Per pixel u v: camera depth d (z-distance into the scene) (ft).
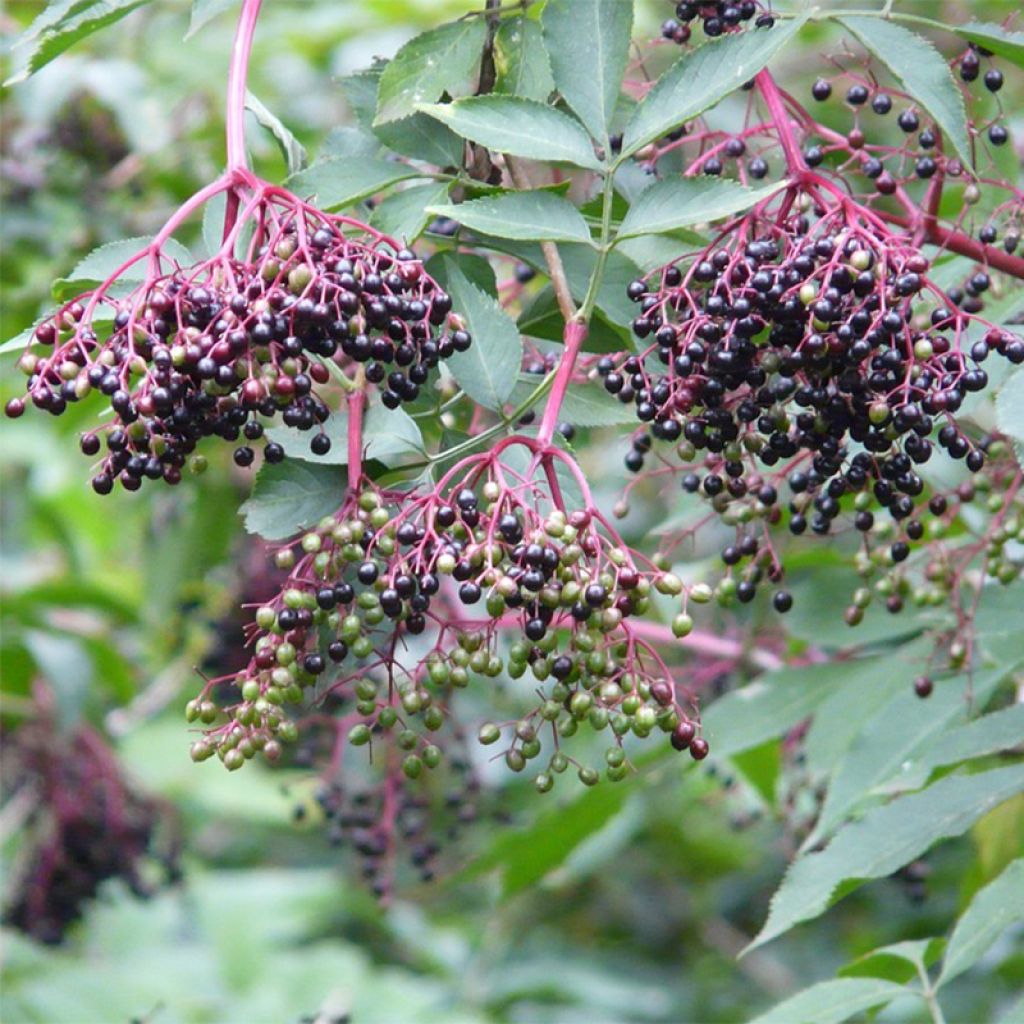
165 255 5.38
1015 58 5.55
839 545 6.63
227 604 7.65
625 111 5.73
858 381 5.32
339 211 5.55
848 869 5.58
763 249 5.35
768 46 5.41
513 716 7.59
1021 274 5.72
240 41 5.42
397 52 5.61
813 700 6.15
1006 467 5.90
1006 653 5.97
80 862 7.75
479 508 5.51
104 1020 8.19
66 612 8.75
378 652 5.37
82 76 8.07
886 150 5.84
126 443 5.29
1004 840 6.22
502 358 5.47
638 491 7.59
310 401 5.30
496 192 5.56
